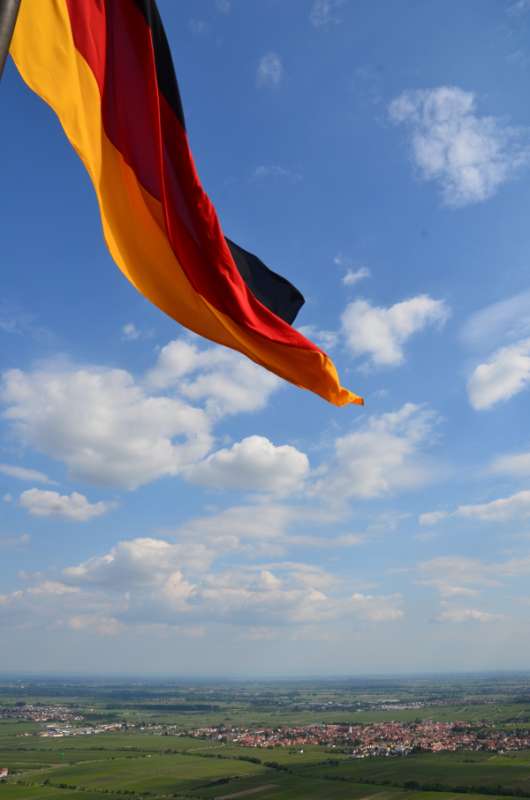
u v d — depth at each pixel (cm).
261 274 1248
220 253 1042
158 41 1040
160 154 976
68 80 947
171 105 1041
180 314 1060
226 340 1080
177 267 1042
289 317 1248
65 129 931
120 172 1002
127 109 991
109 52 1007
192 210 1034
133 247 1027
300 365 1110
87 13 985
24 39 919
